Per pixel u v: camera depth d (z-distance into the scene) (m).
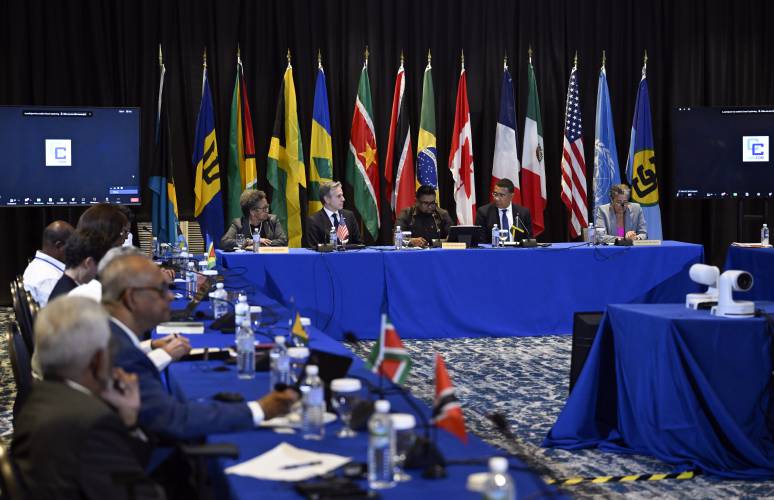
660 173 10.74
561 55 10.50
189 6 9.73
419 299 7.72
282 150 9.81
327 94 9.90
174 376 3.36
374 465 2.09
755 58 10.77
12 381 6.26
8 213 9.57
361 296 7.62
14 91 9.40
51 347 2.26
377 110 10.17
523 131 10.43
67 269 4.39
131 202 9.12
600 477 4.05
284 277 7.46
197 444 2.63
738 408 4.22
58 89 9.51
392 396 2.88
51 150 8.91
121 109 9.05
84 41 9.54
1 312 9.30
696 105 10.70
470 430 4.87
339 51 10.09
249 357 3.43
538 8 10.43
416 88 10.21
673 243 8.48
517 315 7.89
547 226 10.60
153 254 8.17
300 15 9.96
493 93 10.40
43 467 2.11
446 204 10.38
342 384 2.67
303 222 9.88
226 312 4.79
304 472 2.18
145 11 9.59
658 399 4.25
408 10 10.21
